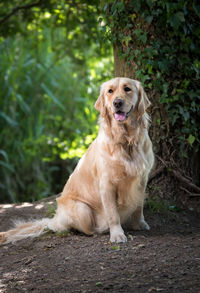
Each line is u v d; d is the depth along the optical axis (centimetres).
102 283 275
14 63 1170
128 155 385
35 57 1205
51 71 1220
